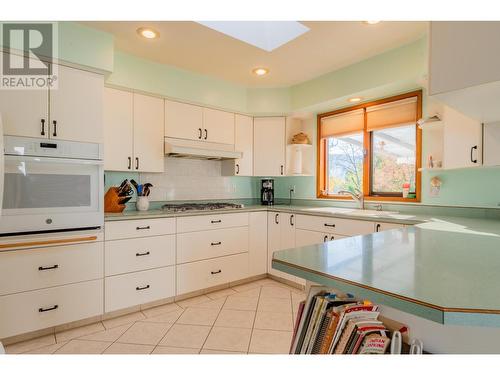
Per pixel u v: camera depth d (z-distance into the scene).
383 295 0.69
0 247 1.86
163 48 2.56
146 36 2.35
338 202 3.43
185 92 3.05
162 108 2.94
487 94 0.96
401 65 2.46
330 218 2.76
